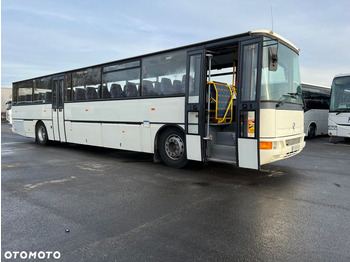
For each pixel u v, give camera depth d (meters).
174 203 4.79
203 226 3.86
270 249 3.23
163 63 7.60
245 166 6.02
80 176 6.72
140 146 8.25
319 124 17.08
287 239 3.47
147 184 6.00
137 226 3.86
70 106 10.72
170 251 3.19
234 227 3.82
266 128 5.83
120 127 8.78
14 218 4.15
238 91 6.12
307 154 10.20
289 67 6.77
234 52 7.12
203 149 6.72
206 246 3.30
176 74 7.30
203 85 6.66
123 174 6.93
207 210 4.46
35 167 7.76
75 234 3.62
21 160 8.88
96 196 5.18
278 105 6.00
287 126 6.34
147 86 8.01
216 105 6.91
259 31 5.81
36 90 12.70
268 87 5.90
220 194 5.30
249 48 5.98
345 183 6.12
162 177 6.62
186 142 7.03
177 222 4.00
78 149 11.45
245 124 6.00
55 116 11.52
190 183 6.08
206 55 6.71
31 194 5.30
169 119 7.46
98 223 3.97
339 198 5.08
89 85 9.94
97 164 8.21
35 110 12.77
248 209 4.51
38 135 12.78
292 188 5.71
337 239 3.48
